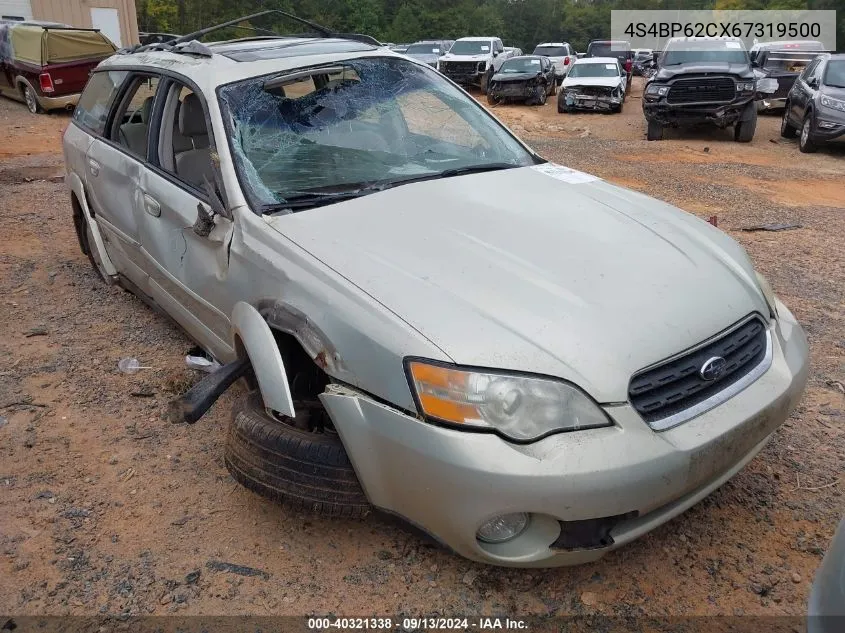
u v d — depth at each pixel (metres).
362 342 2.35
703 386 2.37
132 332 4.52
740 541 2.68
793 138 13.70
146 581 2.55
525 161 3.84
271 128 3.38
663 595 2.46
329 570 2.60
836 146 12.30
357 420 2.33
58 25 15.39
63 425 3.50
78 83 14.77
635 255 2.71
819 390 3.69
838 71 11.80
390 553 2.67
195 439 3.38
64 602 2.47
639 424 2.19
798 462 3.11
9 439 3.39
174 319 3.93
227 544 2.73
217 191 3.21
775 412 2.47
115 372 4.01
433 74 4.12
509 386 2.15
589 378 2.18
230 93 3.39
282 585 2.54
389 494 2.35
